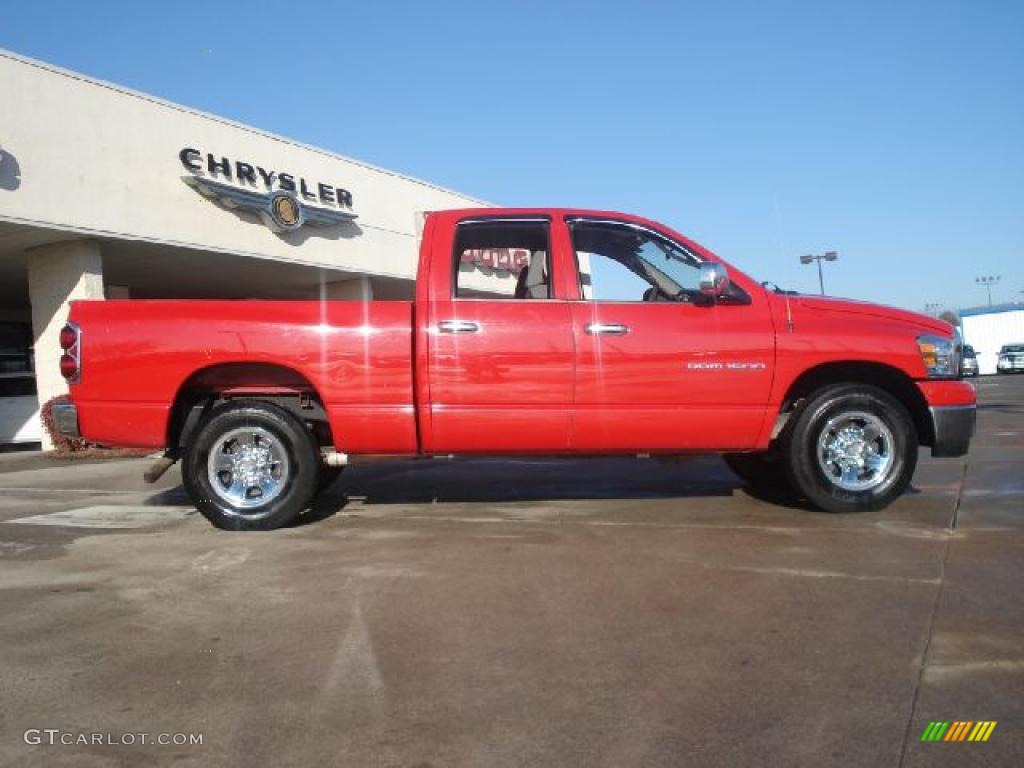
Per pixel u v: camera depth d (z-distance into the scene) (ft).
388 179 65.10
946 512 17.97
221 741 8.36
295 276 61.62
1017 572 13.38
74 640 11.13
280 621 11.75
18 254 45.96
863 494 17.65
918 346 17.62
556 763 7.86
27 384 55.31
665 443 17.43
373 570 14.17
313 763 7.93
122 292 64.39
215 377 17.80
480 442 17.33
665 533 16.42
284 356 17.04
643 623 11.38
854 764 7.76
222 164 49.98
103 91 43.24
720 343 17.22
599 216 18.30
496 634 11.08
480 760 7.93
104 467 34.06
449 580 13.51
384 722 8.70
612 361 17.07
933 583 12.87
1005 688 9.22
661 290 18.40
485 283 19.03
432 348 17.06
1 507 21.98
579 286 17.60
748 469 21.72
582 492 21.38
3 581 13.98
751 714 8.73
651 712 8.82
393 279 65.92
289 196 53.88
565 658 10.23
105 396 17.22
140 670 10.11
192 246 48.14
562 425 17.24
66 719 8.87
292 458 17.38
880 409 17.48
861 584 12.87
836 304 18.08
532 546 15.61
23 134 39.34
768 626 11.17
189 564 14.84
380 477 24.53
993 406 56.08
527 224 18.10
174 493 24.14
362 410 17.11
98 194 42.80
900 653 10.19
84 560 15.35
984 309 176.86
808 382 18.35
